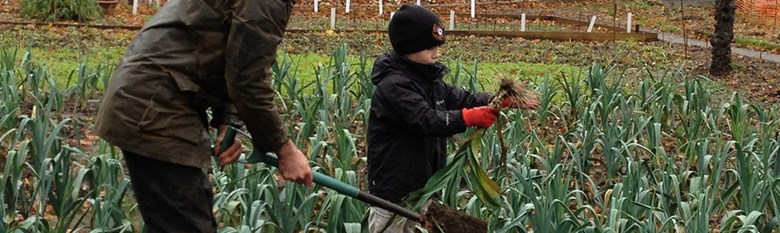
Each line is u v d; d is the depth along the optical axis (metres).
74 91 9.88
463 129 4.92
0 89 8.88
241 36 3.86
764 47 17.09
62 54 13.29
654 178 6.57
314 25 17.66
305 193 6.07
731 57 15.27
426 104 4.95
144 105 3.96
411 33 4.98
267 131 4.05
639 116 8.98
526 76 13.27
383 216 5.24
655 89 9.79
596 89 9.63
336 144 8.02
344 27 17.50
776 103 12.27
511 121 8.05
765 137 7.39
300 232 6.02
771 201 6.46
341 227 5.63
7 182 5.93
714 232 6.50
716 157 7.22
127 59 4.03
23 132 8.01
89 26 15.85
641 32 17.56
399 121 5.04
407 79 4.99
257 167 6.19
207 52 3.98
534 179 6.48
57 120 9.01
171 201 4.08
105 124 3.99
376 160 5.17
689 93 9.46
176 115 3.99
